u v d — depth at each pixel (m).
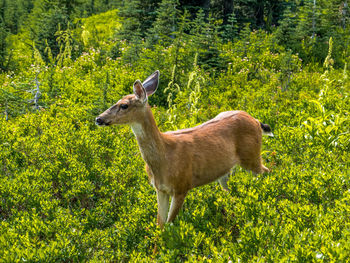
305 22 18.66
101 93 9.79
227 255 3.77
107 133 7.49
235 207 4.83
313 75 13.38
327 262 3.63
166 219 5.08
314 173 5.64
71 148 6.65
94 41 19.08
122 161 6.44
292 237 4.02
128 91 11.23
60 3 21.39
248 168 5.84
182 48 12.84
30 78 10.96
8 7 39.81
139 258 4.03
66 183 5.70
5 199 5.24
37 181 5.71
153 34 16.22
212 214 5.11
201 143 5.10
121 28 19.17
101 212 5.18
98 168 6.16
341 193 5.13
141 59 13.12
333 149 6.94
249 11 24.02
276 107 9.70
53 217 4.93
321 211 4.54
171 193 4.83
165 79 11.36
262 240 4.02
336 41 18.50
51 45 16.66
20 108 9.30
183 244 4.15
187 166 4.84
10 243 4.18
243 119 5.72
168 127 8.30
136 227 4.73
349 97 10.08
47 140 7.02
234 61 13.98
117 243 4.61
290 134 7.41
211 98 10.60
